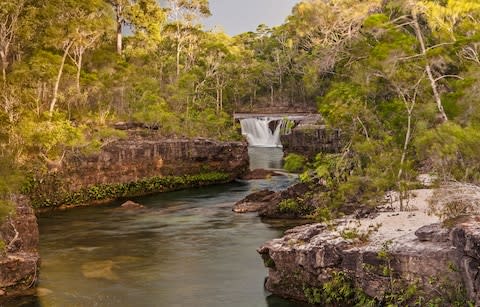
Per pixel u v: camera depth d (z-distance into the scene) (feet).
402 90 97.60
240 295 64.85
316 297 59.06
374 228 62.49
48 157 124.16
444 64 107.04
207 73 255.09
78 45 161.89
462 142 69.51
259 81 303.89
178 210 118.11
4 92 128.26
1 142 112.68
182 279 71.20
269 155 219.82
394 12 124.36
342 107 99.60
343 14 124.26
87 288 68.18
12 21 151.12
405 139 94.48
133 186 139.54
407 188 75.41
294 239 65.05
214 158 158.10
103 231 99.35
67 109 163.22
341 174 94.02
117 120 169.68
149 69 216.54
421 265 51.37
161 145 147.13
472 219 53.31
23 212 79.87
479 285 44.80
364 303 54.60
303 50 254.27
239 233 95.25
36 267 68.95
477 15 107.04
